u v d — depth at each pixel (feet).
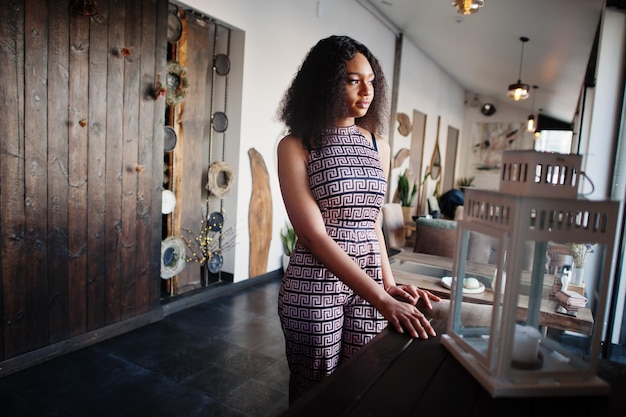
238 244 12.91
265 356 8.64
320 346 3.75
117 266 9.07
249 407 6.82
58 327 8.06
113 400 6.81
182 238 11.63
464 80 32.42
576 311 6.12
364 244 3.84
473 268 8.02
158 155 9.75
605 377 2.51
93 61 8.09
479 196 2.55
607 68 10.62
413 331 3.00
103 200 8.61
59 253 7.93
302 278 3.79
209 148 12.28
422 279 7.25
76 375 7.49
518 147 36.35
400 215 16.72
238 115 12.55
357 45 3.78
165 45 9.55
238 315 10.86
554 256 8.70
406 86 24.32
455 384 2.33
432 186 31.63
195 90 11.59
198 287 12.25
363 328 3.91
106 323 8.98
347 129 3.87
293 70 14.52
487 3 15.65
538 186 2.25
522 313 3.19
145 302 9.85
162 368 7.92
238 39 12.37
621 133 10.41
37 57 7.22
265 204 13.69
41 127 7.41
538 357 2.37
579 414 2.08
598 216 2.18
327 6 16.11
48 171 7.59
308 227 3.61
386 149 4.39
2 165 6.95
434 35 21.88
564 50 17.97
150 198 9.66
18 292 7.36
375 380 2.35
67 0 7.55
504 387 2.18
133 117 9.02
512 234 2.12
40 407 6.50
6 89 6.87
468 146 37.88
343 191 3.64
